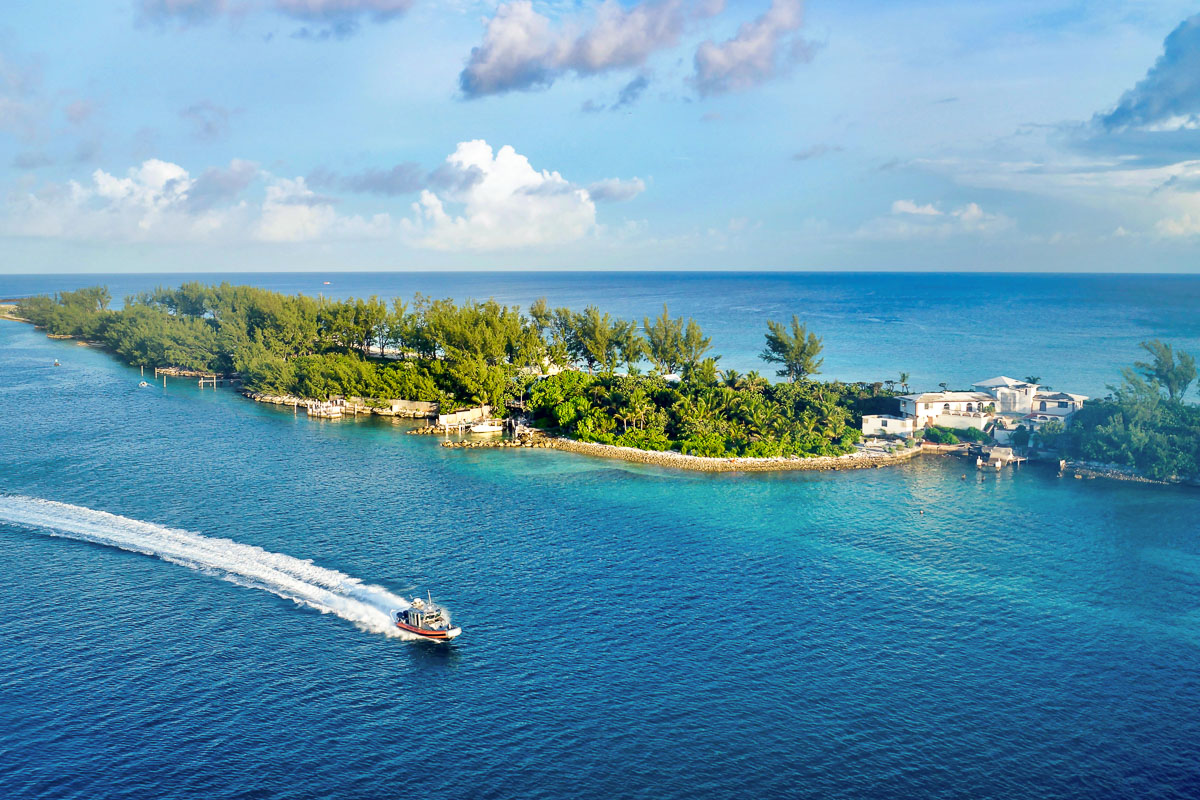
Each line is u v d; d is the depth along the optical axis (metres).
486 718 70.44
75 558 102.75
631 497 132.88
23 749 65.31
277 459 156.12
